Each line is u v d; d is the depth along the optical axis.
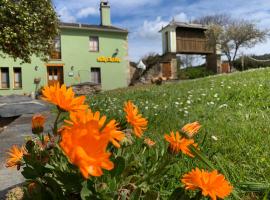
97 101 10.48
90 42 32.69
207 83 11.60
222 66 42.41
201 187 1.21
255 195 2.26
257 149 3.02
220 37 40.94
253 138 3.41
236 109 5.69
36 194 1.38
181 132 1.48
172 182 2.29
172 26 37.59
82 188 1.24
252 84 8.33
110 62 33.41
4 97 14.28
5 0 13.12
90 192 1.25
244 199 2.21
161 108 6.25
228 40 42.44
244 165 2.69
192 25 38.72
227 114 5.14
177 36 38.28
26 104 13.02
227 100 6.75
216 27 39.81
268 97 6.30
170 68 37.25
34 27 14.29
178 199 1.38
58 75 31.22
